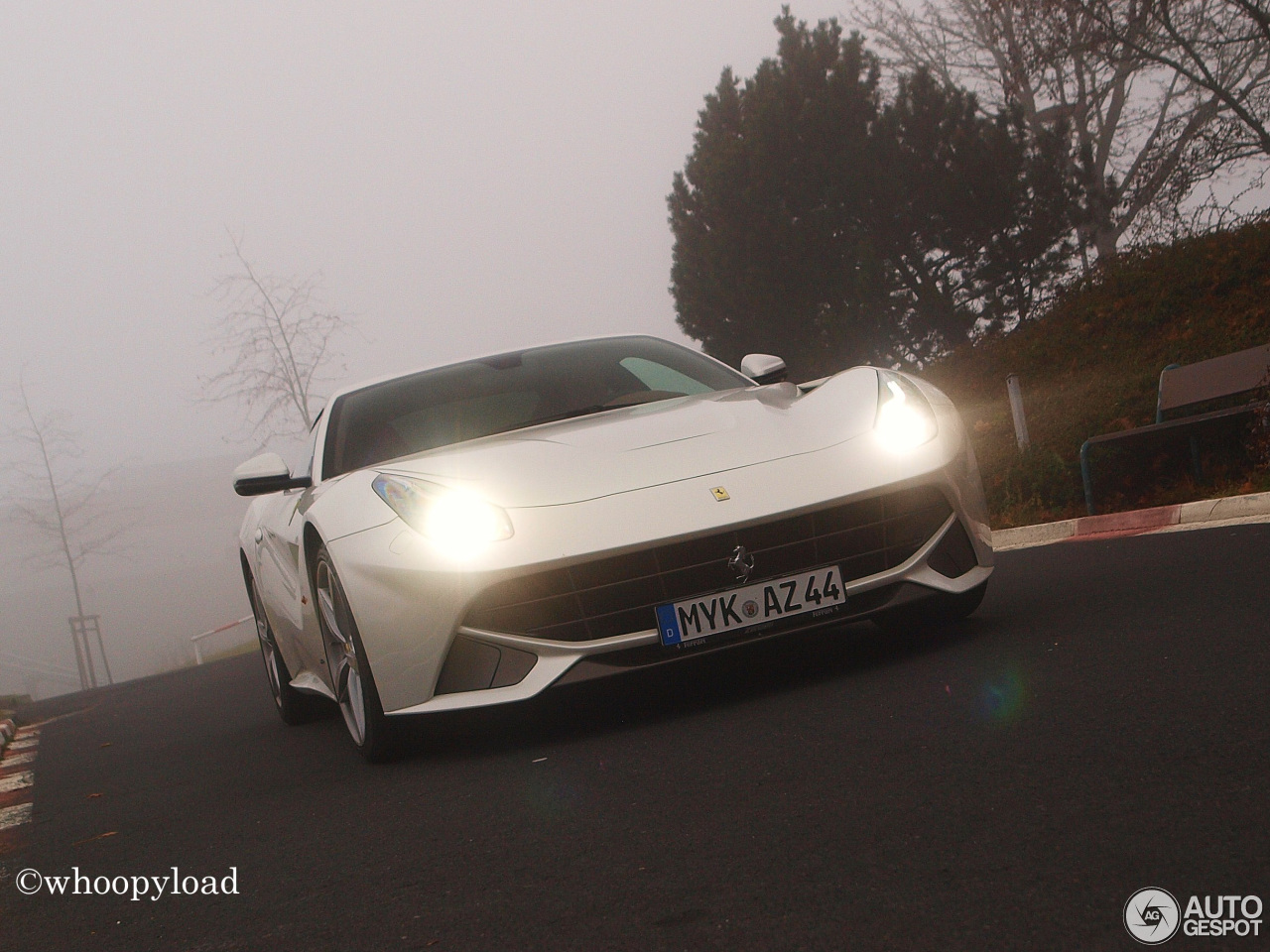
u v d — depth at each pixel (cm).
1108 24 1730
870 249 1836
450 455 362
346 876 230
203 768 425
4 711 965
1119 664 289
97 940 220
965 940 150
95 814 362
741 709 319
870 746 253
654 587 314
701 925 169
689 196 2178
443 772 315
